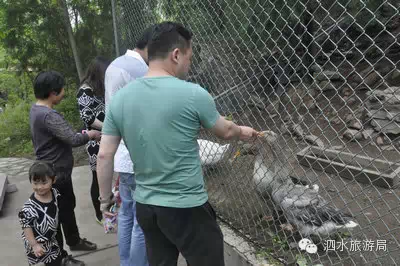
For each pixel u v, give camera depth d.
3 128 9.09
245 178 3.66
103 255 3.24
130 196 2.63
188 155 1.72
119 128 1.83
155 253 1.94
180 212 1.74
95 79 3.27
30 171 2.57
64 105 9.23
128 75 2.51
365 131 4.97
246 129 2.03
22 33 8.45
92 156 3.56
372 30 5.80
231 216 3.29
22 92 12.60
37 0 8.03
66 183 2.98
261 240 2.88
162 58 1.74
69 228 3.15
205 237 1.80
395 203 3.33
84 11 7.96
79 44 8.20
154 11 4.38
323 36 5.13
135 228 2.52
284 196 2.82
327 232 2.60
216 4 3.66
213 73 3.97
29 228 2.64
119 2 5.50
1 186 4.68
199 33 3.74
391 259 2.42
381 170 3.92
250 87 4.01
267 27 3.98
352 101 5.67
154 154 1.71
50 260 2.78
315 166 4.08
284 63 4.24
